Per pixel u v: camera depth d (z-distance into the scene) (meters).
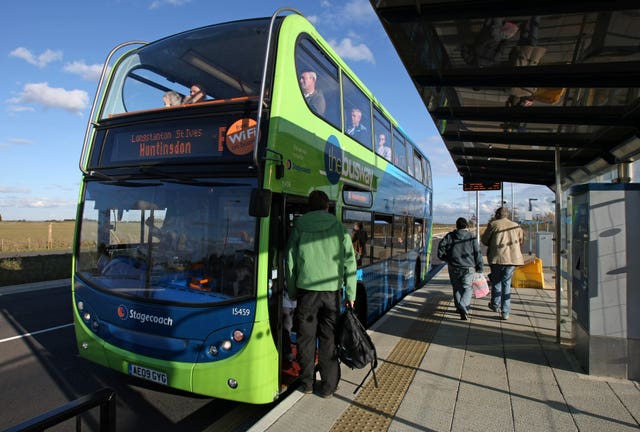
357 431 3.53
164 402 4.69
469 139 7.11
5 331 7.72
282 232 4.10
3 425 4.18
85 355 4.59
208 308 3.85
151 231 4.28
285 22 4.43
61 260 18.77
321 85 5.19
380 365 5.13
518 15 3.56
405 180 10.05
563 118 5.52
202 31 5.02
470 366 5.07
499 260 7.50
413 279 11.38
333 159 5.42
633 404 4.01
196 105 4.28
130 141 4.62
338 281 4.21
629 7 3.28
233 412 4.46
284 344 4.49
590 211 4.68
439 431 3.54
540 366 5.05
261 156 3.91
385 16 3.81
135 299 4.19
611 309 4.65
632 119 5.27
